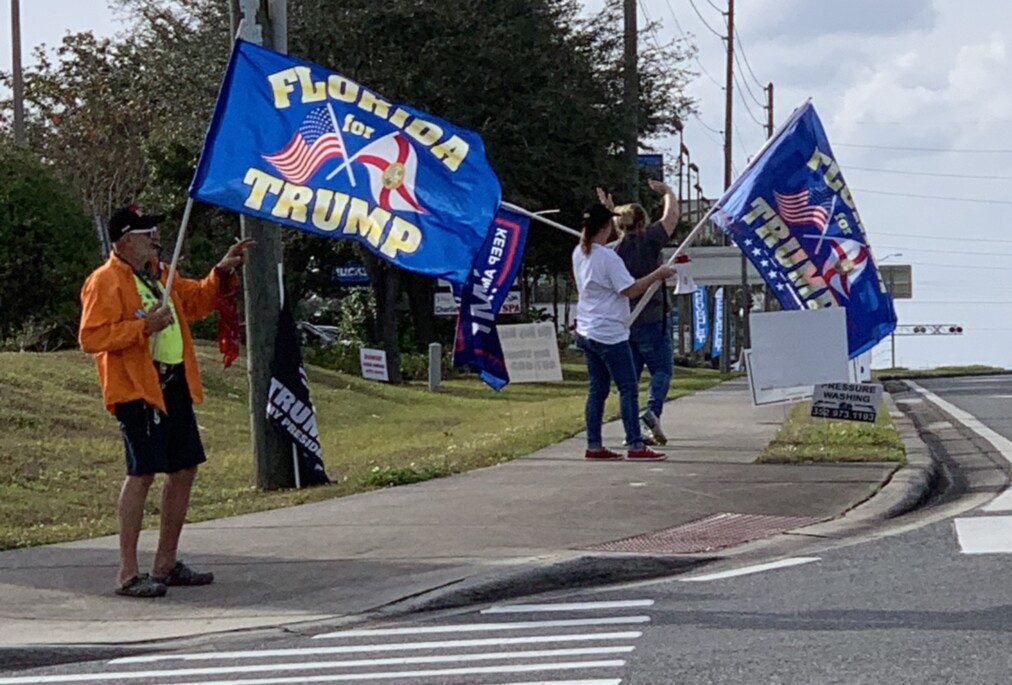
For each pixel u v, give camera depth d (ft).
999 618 22.15
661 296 44.45
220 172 29.32
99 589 26.35
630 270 43.45
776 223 40.27
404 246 30.30
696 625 22.56
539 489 36.35
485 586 25.54
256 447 40.75
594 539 29.63
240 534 31.50
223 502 37.96
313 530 31.65
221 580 26.89
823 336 41.11
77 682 20.67
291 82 30.19
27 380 56.65
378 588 25.75
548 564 26.61
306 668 20.95
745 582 25.66
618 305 41.14
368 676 20.35
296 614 24.35
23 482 40.65
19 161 78.18
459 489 36.96
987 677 18.98
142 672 21.11
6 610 24.84
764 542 29.53
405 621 24.03
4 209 76.18
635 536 30.04
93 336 24.73
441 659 21.17
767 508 33.12
